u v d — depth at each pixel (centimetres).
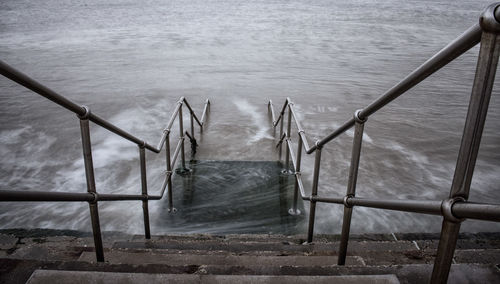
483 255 250
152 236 365
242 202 475
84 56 1645
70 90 1161
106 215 503
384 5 4381
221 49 1819
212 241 341
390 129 866
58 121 909
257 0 4847
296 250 299
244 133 775
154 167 662
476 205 82
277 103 1040
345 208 206
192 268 167
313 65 1516
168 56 1661
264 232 420
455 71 1441
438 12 3669
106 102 1055
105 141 788
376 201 154
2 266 161
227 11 3522
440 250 97
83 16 3041
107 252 251
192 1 4594
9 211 525
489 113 995
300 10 3700
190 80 1279
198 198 486
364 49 1861
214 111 955
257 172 554
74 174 659
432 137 826
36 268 161
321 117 941
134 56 1653
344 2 4719
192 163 586
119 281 142
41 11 3334
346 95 1130
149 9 3622
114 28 2450
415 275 152
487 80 80
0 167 679
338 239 365
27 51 1727
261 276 142
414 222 506
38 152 742
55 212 525
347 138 796
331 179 617
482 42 79
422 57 1694
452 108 1028
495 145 796
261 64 1524
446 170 678
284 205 471
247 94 1123
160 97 1095
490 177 662
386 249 294
